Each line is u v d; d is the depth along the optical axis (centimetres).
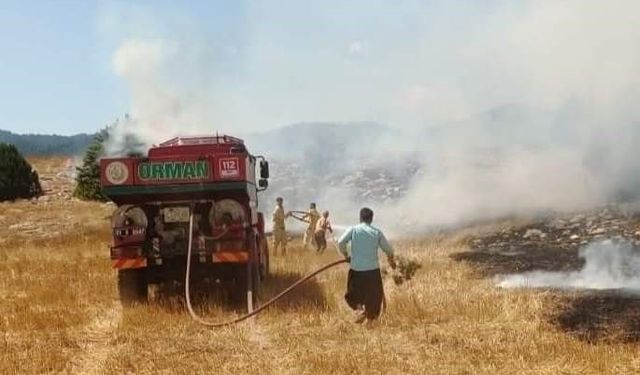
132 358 916
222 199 1330
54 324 1139
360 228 1087
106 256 2048
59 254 2127
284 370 846
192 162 1312
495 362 839
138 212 1312
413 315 1094
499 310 1098
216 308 1216
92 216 3159
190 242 1258
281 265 1794
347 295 1086
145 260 1301
